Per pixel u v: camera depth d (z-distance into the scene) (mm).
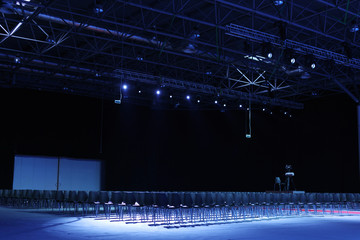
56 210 16938
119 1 12984
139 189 26375
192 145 27547
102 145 25531
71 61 19062
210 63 20312
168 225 11328
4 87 23000
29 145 23438
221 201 12641
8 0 12547
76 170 25031
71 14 14125
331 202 15953
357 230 10711
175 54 17500
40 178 23938
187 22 15805
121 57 18000
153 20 14492
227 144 27484
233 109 26312
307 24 16047
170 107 27406
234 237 9156
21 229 10211
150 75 20484
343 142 23688
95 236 9070
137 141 26672
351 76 20375
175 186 27141
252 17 14266
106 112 25844
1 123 22875
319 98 25062
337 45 17906
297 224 12055
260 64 19156
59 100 24484
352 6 14180
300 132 25781
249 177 26891
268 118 27031
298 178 25609
